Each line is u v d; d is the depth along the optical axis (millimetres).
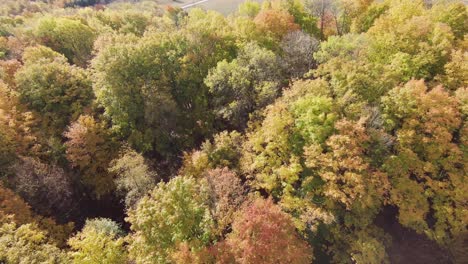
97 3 157125
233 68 49781
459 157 39812
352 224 43781
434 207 40625
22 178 42469
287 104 42875
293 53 55938
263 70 51125
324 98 40625
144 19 94875
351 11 74250
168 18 100812
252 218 30969
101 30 82625
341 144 38625
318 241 42531
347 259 40562
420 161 40531
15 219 38531
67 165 51125
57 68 57219
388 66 48344
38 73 54750
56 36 78562
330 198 39406
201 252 30359
